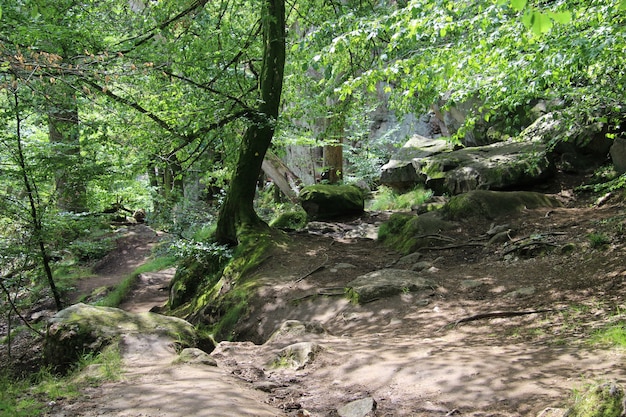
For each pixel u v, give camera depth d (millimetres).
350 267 10336
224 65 12211
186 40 11602
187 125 11539
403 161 16516
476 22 6555
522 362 4848
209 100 11555
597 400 3299
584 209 10906
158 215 14930
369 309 8109
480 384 4465
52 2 9211
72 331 5969
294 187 17000
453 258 9992
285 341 6617
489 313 6770
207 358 5430
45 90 7938
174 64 11109
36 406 4090
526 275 8125
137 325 6156
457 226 11164
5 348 11289
